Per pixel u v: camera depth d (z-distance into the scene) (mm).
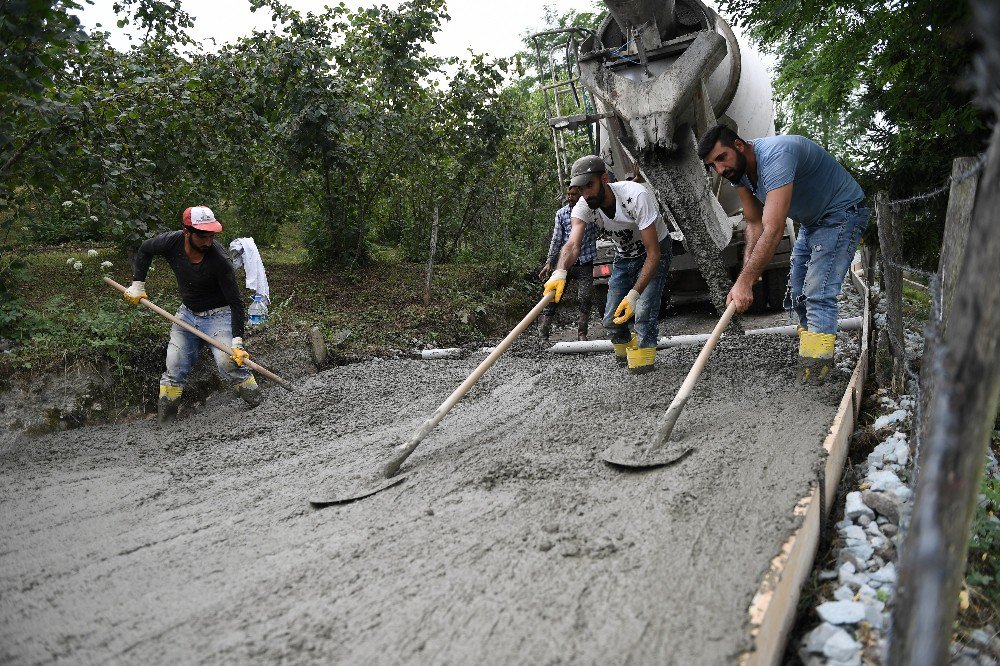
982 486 3271
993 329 1312
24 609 2689
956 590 1468
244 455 4613
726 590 2338
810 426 3742
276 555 2994
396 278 9602
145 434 5316
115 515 3693
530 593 2473
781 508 2848
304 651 2262
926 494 1231
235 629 2422
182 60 7426
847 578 2738
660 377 5238
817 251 4367
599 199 4699
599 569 2584
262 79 7797
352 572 2754
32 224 7566
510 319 9391
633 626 2225
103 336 6027
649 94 5910
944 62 4105
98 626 2518
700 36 5801
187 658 2277
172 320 5453
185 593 2717
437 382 6207
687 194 6168
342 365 7125
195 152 7312
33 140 5777
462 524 3102
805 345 4492
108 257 9148
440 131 9375
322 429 5133
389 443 4574
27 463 4777
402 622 2371
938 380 1594
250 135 7797
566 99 7598
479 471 3754
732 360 5496
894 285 4461
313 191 9414
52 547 3303
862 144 5305
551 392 5395
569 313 10164
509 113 9727
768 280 8336
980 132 4316
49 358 5695
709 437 3814
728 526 2777
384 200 10875
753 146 4066
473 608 2414
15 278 7270
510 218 11727
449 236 11086
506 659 2135
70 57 5867
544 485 3467
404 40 8609
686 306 9648
